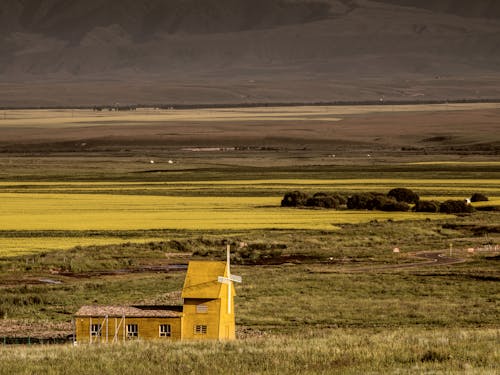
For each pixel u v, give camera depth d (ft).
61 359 334.24
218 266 426.10
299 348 342.23
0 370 317.83
